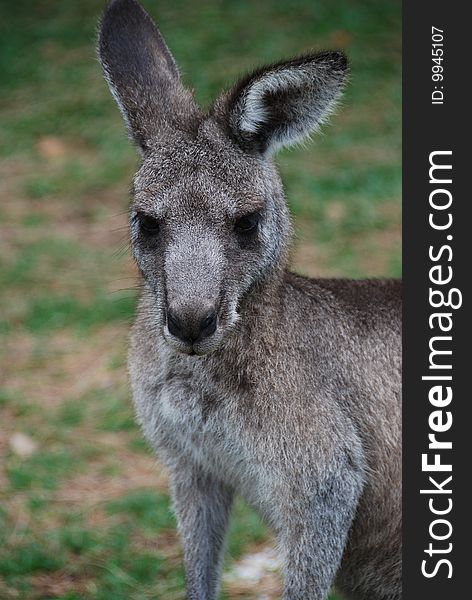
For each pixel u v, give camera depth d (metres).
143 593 10.27
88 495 11.67
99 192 17.88
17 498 11.57
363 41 21.47
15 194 17.86
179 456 8.97
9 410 12.94
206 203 8.01
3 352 14.05
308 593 8.53
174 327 7.79
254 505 8.86
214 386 8.45
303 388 8.51
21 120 19.92
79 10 23.00
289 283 8.82
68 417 12.78
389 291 9.35
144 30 9.02
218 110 8.41
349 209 16.94
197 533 9.12
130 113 8.63
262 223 8.24
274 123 8.41
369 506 9.02
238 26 21.69
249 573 10.62
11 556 10.62
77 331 14.43
